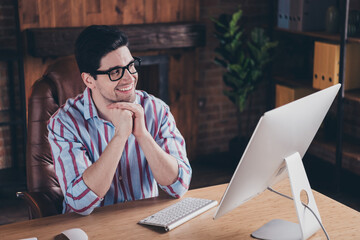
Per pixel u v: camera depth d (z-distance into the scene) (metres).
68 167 1.91
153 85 4.54
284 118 1.53
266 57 4.34
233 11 4.66
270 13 4.50
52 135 2.00
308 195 1.70
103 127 2.03
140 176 2.10
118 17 4.23
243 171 1.53
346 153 3.87
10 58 3.83
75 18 4.09
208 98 4.78
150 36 4.18
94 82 1.90
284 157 1.66
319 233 1.72
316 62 4.03
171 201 1.97
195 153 4.80
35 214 2.07
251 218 1.83
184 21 4.46
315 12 4.12
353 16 3.85
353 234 1.71
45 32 3.88
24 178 4.07
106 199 2.07
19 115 4.11
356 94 3.85
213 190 2.07
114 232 1.72
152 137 2.10
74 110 2.03
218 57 4.70
